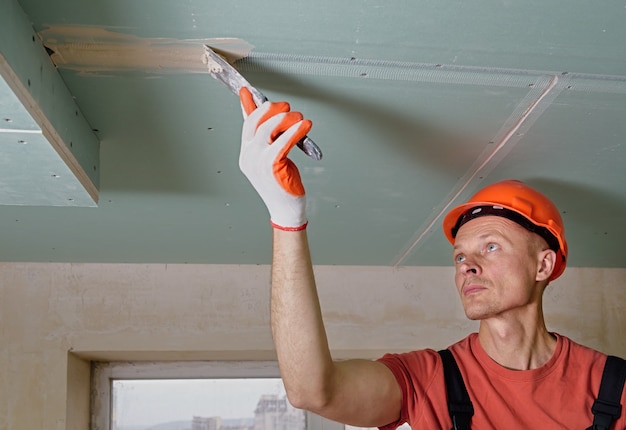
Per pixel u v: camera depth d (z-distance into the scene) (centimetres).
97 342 398
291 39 202
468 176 295
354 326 414
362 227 355
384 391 217
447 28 199
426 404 221
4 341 393
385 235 368
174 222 344
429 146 269
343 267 420
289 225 202
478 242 237
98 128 250
